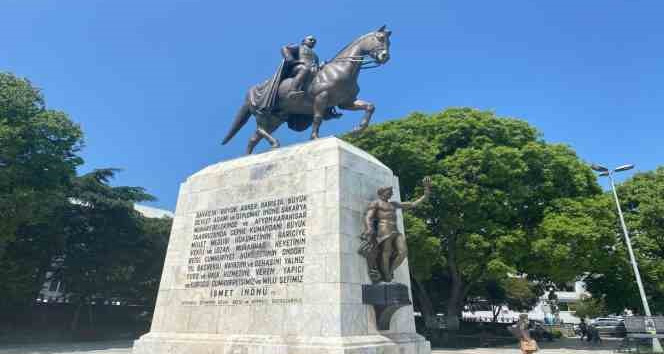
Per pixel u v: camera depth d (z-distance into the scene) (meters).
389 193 7.90
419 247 20.56
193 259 9.23
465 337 23.88
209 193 9.61
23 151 21.45
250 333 7.81
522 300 36.44
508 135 24.09
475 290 32.03
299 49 10.28
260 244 8.39
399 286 7.37
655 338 19.36
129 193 30.06
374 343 7.17
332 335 6.95
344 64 9.35
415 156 21.84
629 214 25.48
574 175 23.48
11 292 25.02
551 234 20.81
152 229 31.11
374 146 22.50
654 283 24.53
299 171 8.45
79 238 28.33
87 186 28.70
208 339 8.15
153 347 8.64
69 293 29.02
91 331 28.39
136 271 30.28
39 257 26.62
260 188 8.84
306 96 9.64
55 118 22.48
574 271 21.80
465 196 21.34
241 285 8.31
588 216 21.55
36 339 27.14
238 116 10.98
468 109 25.42
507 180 22.17
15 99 21.23
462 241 21.86
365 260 7.80
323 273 7.42
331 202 7.80
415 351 7.85
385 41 9.24
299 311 7.43
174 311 9.00
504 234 21.61
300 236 7.94
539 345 25.66
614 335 34.66
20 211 20.72
